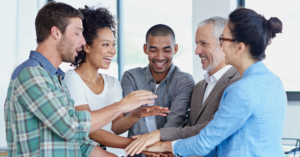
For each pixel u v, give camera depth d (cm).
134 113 176
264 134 114
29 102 116
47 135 123
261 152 114
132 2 427
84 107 158
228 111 114
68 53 133
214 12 340
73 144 131
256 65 120
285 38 329
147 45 198
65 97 132
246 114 112
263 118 113
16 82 119
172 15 409
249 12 118
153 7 418
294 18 326
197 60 349
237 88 113
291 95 321
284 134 320
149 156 162
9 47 418
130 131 195
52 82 124
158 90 200
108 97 175
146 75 205
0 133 406
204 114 168
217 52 167
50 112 115
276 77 120
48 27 129
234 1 345
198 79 349
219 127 117
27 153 121
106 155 153
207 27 167
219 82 167
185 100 191
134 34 429
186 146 134
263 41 117
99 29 164
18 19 424
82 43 137
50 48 130
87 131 124
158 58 193
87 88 165
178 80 196
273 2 335
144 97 139
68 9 131
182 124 187
